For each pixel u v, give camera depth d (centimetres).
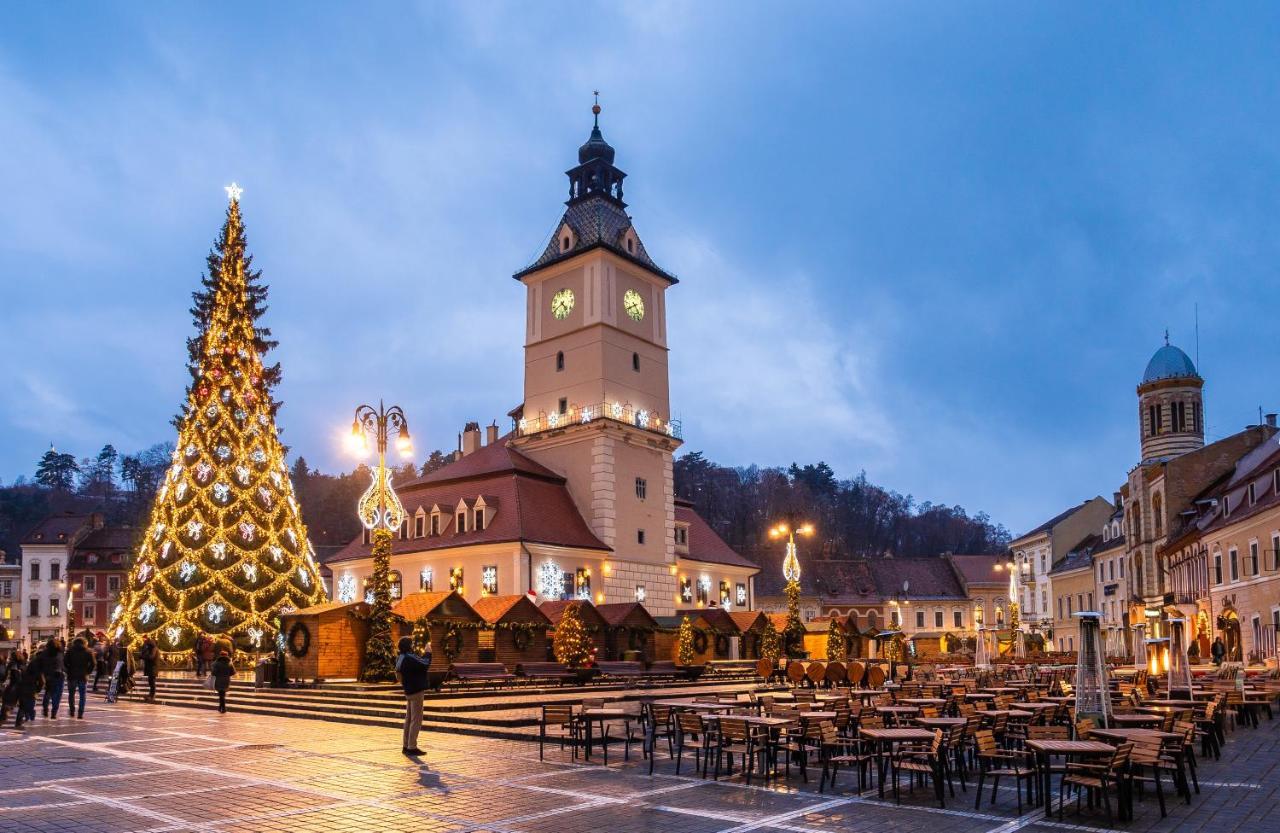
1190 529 6844
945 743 1622
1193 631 6506
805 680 4203
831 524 15750
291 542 5034
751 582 7800
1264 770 1928
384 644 3291
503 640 4441
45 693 2911
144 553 4916
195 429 4934
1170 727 1781
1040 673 3981
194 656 4634
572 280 6769
